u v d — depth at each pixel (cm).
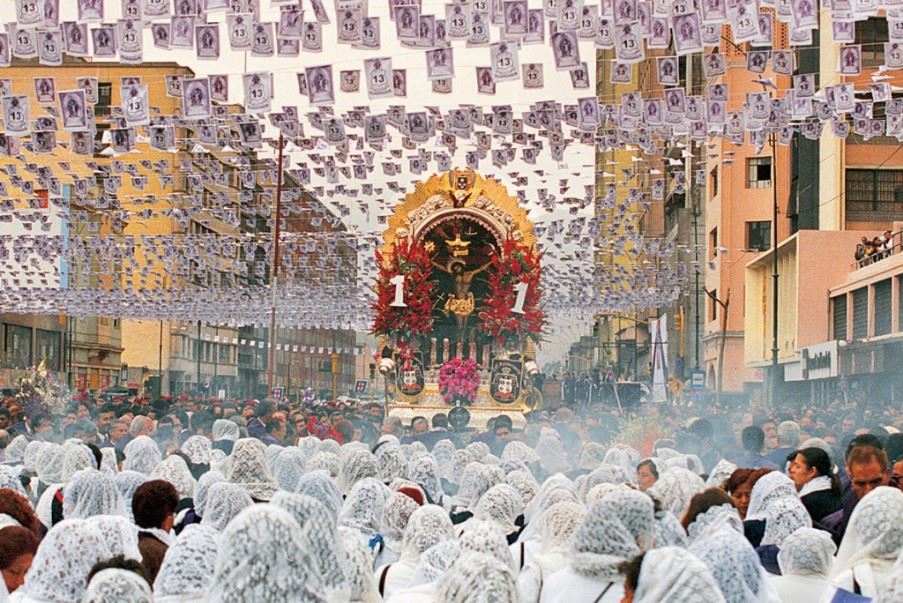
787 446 1557
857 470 927
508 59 1382
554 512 793
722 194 5141
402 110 1744
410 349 3198
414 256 3206
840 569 682
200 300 4669
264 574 509
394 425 2062
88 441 1761
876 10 1149
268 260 4009
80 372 6344
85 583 635
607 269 4162
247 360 8288
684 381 4744
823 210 4253
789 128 1822
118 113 1938
